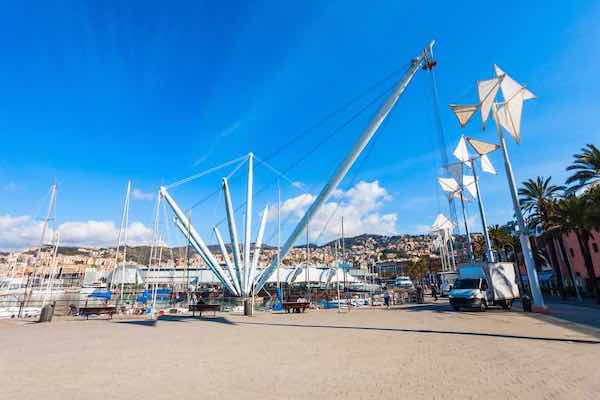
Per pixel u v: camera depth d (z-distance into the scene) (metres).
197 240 41.19
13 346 11.26
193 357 9.11
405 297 39.78
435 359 8.32
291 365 7.95
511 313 21.39
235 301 33.47
